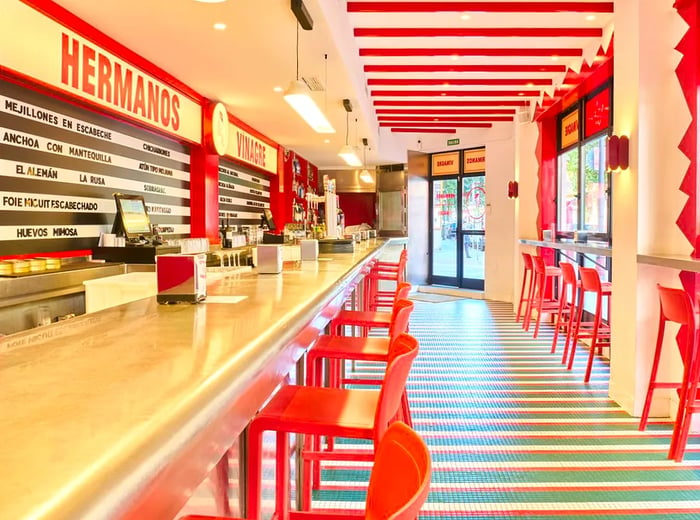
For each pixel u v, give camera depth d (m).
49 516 0.47
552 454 3.16
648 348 3.76
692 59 3.58
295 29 3.96
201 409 0.81
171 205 5.64
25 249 3.57
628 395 3.88
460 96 7.91
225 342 1.20
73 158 4.03
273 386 1.37
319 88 5.61
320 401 1.82
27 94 3.55
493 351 5.88
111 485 0.55
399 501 0.82
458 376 4.86
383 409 1.34
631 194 3.81
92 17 3.75
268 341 1.25
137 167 4.94
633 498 2.65
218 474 1.56
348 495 2.69
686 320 3.02
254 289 2.19
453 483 2.80
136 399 0.79
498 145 9.90
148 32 4.03
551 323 7.60
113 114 4.35
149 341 1.21
